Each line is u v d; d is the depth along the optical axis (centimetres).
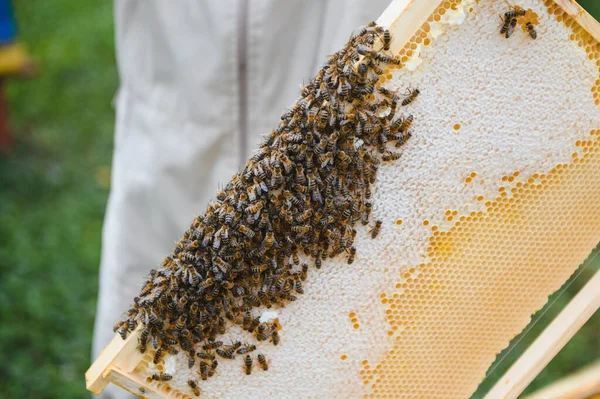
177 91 160
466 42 129
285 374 134
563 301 209
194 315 129
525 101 131
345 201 130
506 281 135
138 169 163
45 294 252
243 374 133
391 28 127
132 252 165
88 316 246
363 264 133
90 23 495
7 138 349
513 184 133
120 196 165
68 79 427
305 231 129
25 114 389
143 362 131
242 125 157
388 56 128
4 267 262
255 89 155
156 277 129
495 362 140
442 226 133
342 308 133
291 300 132
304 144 127
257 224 128
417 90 129
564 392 133
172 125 160
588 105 132
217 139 158
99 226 299
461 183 132
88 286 261
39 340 231
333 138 128
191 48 157
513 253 134
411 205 132
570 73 131
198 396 133
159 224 163
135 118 164
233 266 129
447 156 131
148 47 161
